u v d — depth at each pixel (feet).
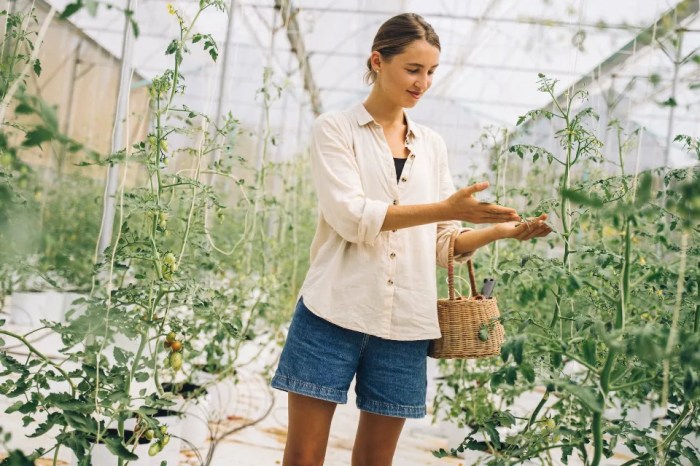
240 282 9.67
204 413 8.08
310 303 5.00
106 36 12.03
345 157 5.07
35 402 4.21
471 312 5.27
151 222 5.74
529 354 4.51
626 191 4.85
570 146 5.41
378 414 5.27
